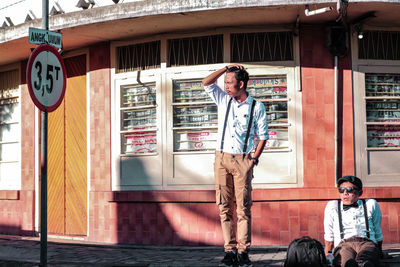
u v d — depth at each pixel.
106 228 8.54
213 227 7.91
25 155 9.99
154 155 8.33
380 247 5.43
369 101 7.99
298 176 7.84
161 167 8.27
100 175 8.71
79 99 9.21
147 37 8.44
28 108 10.00
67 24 7.84
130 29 8.06
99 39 8.62
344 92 7.87
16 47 9.06
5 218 10.20
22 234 9.87
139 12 7.33
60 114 9.48
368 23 7.92
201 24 7.88
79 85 9.23
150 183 8.33
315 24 7.92
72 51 9.27
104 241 8.54
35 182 9.84
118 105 8.64
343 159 7.82
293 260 4.61
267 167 7.90
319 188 7.75
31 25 8.23
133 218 8.32
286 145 7.92
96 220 8.66
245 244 5.79
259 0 6.93
